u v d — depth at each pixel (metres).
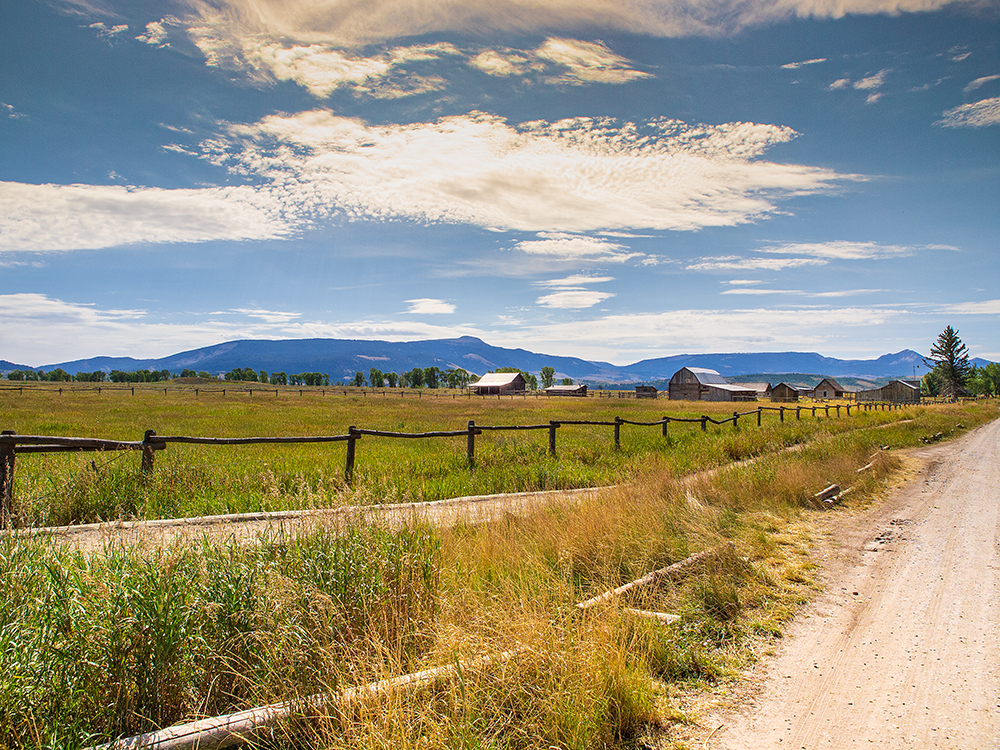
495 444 15.16
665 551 6.25
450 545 5.39
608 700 3.23
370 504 6.02
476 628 3.79
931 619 4.96
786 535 7.61
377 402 60.50
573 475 11.30
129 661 3.04
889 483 12.19
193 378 149.25
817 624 4.86
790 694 3.72
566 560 5.66
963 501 10.41
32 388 78.19
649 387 103.62
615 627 3.94
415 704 2.96
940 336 113.19
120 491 7.71
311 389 116.00
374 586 4.03
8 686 2.64
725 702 3.61
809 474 10.48
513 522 6.71
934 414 40.09
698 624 4.66
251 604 3.54
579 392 109.38
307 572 4.01
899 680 3.91
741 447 15.31
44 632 3.05
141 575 3.48
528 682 3.22
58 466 8.32
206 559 3.91
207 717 2.90
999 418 42.22
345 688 2.97
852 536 7.77
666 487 8.91
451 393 113.12
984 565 6.52
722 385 93.38
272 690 3.12
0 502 6.45
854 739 3.21
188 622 3.29
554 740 2.92
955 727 3.33
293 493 8.48
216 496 8.38
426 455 13.88
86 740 2.65
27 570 3.63
